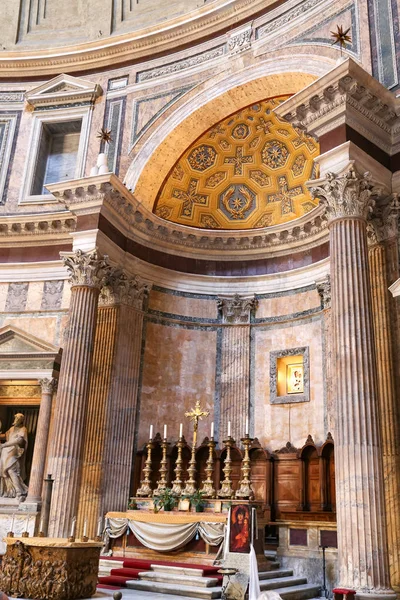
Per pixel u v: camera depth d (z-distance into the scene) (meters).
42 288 17.19
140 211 16.50
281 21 16.06
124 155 17.77
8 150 19.00
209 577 10.58
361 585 8.70
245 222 18.66
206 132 17.70
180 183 18.30
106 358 15.66
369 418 9.56
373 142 11.75
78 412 13.50
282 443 15.95
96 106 18.80
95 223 14.93
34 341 16.30
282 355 16.70
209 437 16.58
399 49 12.85
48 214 16.98
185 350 17.27
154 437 16.06
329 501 14.14
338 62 11.08
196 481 15.28
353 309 10.23
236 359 17.22
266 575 11.12
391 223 11.73
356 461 9.34
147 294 17.05
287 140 17.52
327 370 15.53
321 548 11.73
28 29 20.58
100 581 10.98
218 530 11.61
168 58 18.25
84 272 14.55
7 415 17.25
